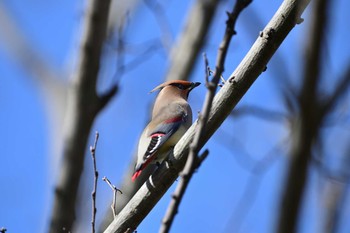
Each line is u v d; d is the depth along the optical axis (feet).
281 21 27.09
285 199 24.95
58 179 45.03
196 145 21.90
